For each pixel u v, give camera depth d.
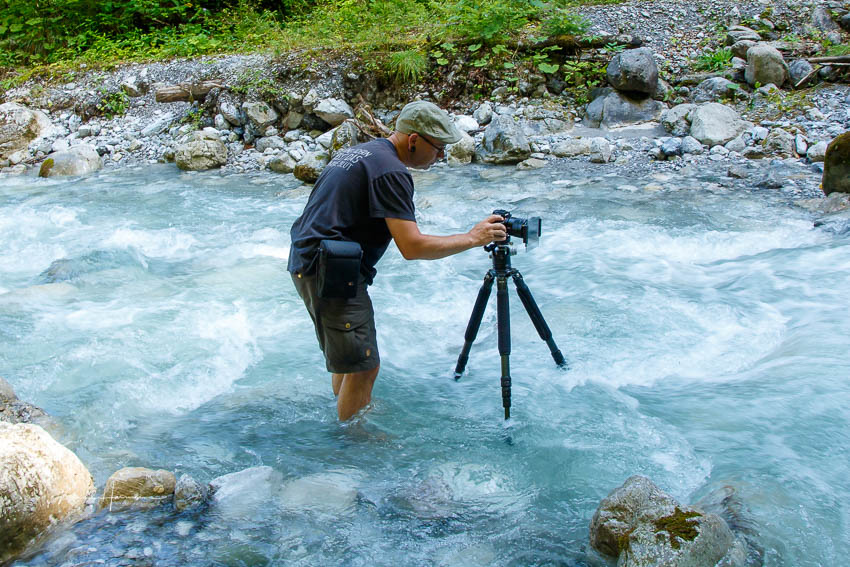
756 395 3.09
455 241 2.72
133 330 4.01
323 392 3.36
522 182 6.88
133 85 9.99
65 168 8.38
